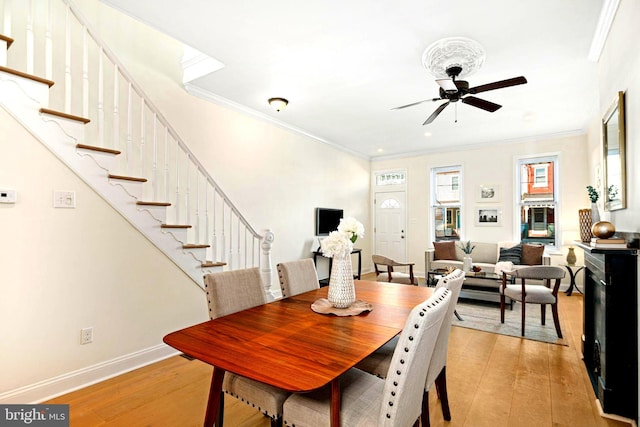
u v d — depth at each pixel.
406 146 6.66
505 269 3.88
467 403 2.16
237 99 4.20
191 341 1.43
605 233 2.10
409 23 2.55
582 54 2.97
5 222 2.03
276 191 5.05
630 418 1.94
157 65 3.52
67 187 2.30
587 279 2.68
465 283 4.93
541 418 1.99
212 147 4.06
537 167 5.90
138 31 3.38
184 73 3.71
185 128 3.76
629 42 2.08
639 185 1.95
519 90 3.78
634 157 2.04
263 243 3.77
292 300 2.15
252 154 4.62
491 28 2.59
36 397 2.13
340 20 2.52
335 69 3.34
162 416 2.00
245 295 2.03
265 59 3.14
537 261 5.23
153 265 2.83
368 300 2.14
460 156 6.61
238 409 2.12
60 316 2.26
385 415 1.14
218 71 3.41
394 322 1.69
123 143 3.21
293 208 5.39
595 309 2.44
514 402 2.17
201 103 3.94
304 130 5.54
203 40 2.82
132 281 2.68
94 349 2.44
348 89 3.83
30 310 2.13
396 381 1.12
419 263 7.03
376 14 2.44
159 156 3.49
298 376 1.11
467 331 3.55
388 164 7.50
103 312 2.49
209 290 1.87
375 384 1.48
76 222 2.35
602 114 2.89
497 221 6.18
